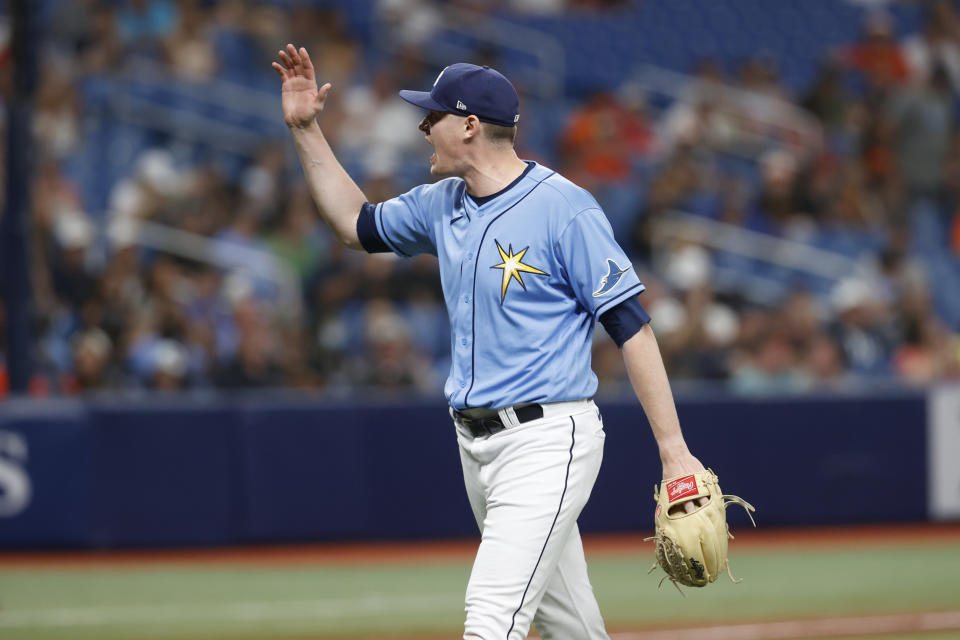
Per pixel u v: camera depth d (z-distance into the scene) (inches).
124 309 1419.8
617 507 1275.8
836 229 1902.1
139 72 1791.3
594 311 443.8
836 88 2103.8
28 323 1203.9
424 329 1551.4
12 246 1185.4
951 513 1342.3
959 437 1346.0
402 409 1249.4
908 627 839.1
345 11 2032.5
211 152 1782.7
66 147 1674.5
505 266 447.5
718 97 2091.5
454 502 1254.9
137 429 1193.4
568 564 478.0
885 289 1745.8
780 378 1493.6
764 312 1674.5
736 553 1195.9
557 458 445.4
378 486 1240.2
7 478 1164.5
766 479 1306.6
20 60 1170.0
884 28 2230.6
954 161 2011.6
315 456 1227.2
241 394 1373.0
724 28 2266.2
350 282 1546.5
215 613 906.7
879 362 1619.1
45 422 1170.0
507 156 463.8
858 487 1326.3
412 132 1860.2
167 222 1582.2
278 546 1219.9
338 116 1823.3
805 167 1961.1
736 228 1852.9
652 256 1781.5
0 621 873.5
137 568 1111.6
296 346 1437.0
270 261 1579.7
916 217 1987.0
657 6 2249.0
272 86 1872.5
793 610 906.1
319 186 513.7
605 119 1948.8
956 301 1909.4
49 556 1165.1
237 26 1892.2
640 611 905.5
